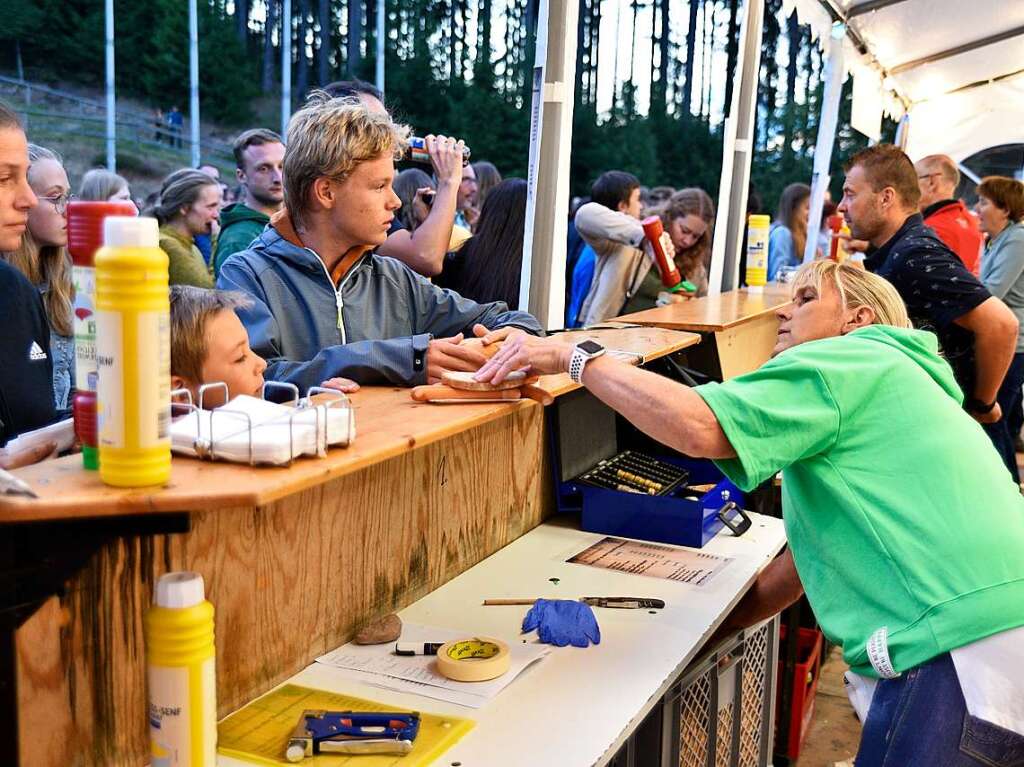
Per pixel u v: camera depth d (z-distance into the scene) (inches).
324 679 55.6
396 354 56.8
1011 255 195.0
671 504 82.9
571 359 56.4
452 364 57.3
